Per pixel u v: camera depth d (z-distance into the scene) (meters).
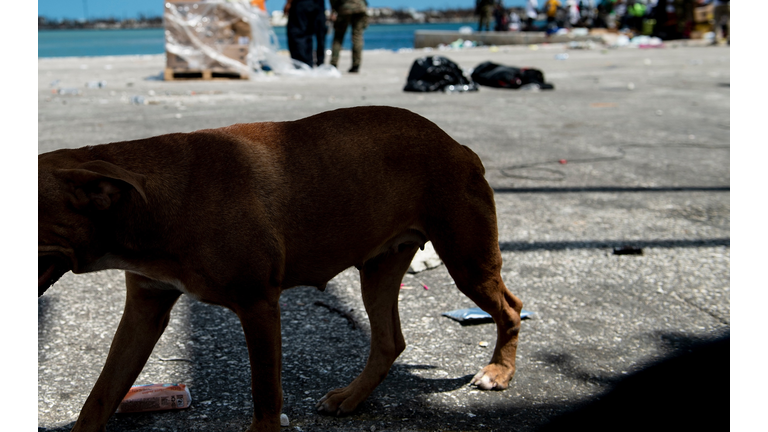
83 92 10.99
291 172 2.36
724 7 26.78
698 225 5.08
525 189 5.93
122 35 64.62
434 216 2.63
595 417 2.60
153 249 2.18
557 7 33.41
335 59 15.17
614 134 8.48
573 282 4.02
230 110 9.01
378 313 2.71
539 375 2.95
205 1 12.81
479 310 3.57
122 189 2.08
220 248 2.18
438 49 27.53
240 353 3.09
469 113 9.68
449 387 2.85
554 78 15.24
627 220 5.18
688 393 2.77
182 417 2.56
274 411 2.30
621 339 3.31
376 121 2.58
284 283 2.46
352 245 2.51
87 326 3.31
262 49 13.91
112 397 2.35
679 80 14.77
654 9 29.94
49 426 2.47
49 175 2.02
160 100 9.92
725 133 8.66
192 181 2.21
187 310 3.54
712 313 3.62
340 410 2.61
